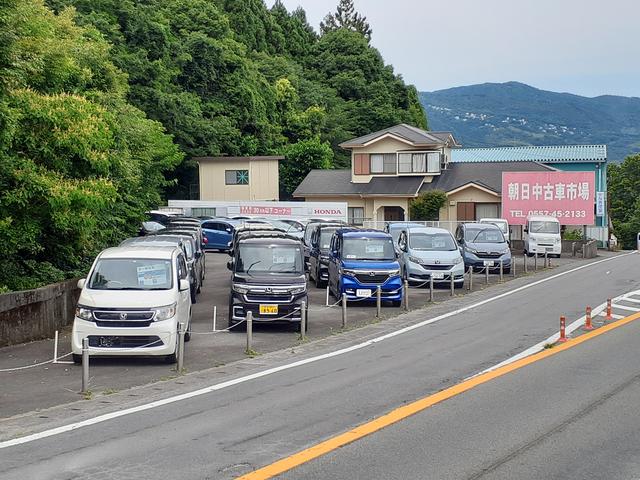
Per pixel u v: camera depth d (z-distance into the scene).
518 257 41.06
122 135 26.44
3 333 14.82
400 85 84.31
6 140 15.09
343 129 73.94
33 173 16.39
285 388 11.17
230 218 43.28
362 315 19.70
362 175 53.22
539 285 26.75
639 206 76.88
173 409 9.95
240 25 76.19
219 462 7.59
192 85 57.94
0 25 14.24
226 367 12.98
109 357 13.77
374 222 48.19
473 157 65.88
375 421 9.15
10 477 7.21
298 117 68.12
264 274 17.58
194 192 57.75
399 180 52.19
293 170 61.62
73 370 12.73
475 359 13.38
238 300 16.94
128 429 8.95
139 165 29.33
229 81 60.25
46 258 20.06
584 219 41.91
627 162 83.25
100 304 13.06
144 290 13.84
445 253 26.08
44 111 16.70
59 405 10.32
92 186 17.39
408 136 52.84
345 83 79.38
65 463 7.64
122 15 49.50
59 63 18.83
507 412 9.57
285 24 88.50
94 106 19.66
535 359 13.28
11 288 17.72
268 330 17.20
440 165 52.62
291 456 7.75
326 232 27.14
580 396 10.46
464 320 18.52
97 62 26.89
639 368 12.43
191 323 18.11
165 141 37.91
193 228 28.78
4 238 16.88
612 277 29.30
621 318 18.44
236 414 9.59
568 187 42.03
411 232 27.28
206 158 54.34
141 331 12.94
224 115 59.41
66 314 17.73
